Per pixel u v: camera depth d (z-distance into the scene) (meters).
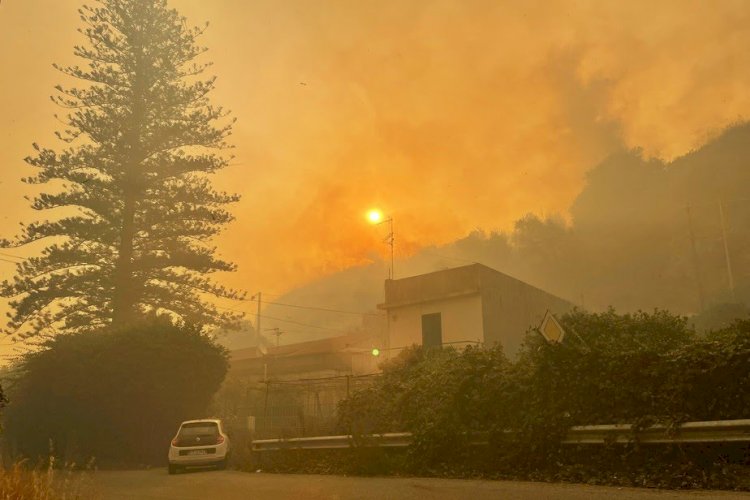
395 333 29.66
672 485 8.95
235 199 36.62
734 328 10.45
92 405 22.55
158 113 35.88
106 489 11.77
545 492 8.85
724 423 9.11
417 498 8.86
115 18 35.97
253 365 46.41
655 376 10.29
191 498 10.07
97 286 33.88
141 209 35.16
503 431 11.75
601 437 10.45
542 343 11.68
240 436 19.19
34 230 32.53
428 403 13.32
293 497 9.65
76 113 34.16
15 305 32.12
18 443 22.92
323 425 16.55
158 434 22.95
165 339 23.81
